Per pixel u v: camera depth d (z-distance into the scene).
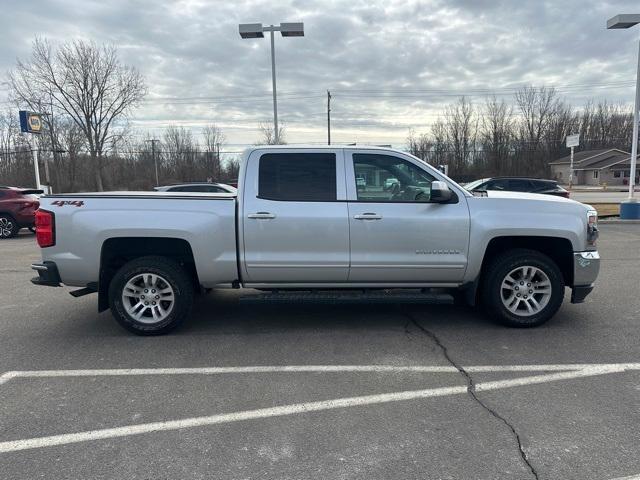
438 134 72.81
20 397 3.60
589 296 6.41
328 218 4.80
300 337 4.92
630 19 14.33
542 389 3.65
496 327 5.16
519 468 2.66
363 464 2.72
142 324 4.93
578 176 73.50
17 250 11.84
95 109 45.03
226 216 4.81
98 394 3.64
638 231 13.87
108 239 4.82
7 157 55.88
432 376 3.92
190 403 3.49
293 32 17.00
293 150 4.94
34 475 2.63
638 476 2.58
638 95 15.58
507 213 4.90
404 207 4.86
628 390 3.62
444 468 2.67
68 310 6.06
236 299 6.46
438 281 5.02
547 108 72.69
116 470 2.68
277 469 2.68
